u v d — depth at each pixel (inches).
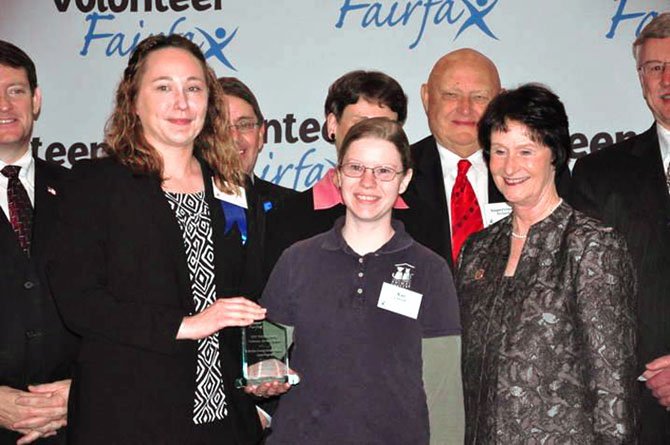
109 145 105.5
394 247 109.9
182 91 104.2
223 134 112.9
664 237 135.5
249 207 112.4
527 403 100.6
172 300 100.3
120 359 99.3
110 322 97.3
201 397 103.1
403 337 106.7
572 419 99.5
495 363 103.9
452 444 106.7
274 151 179.6
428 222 132.9
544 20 172.4
